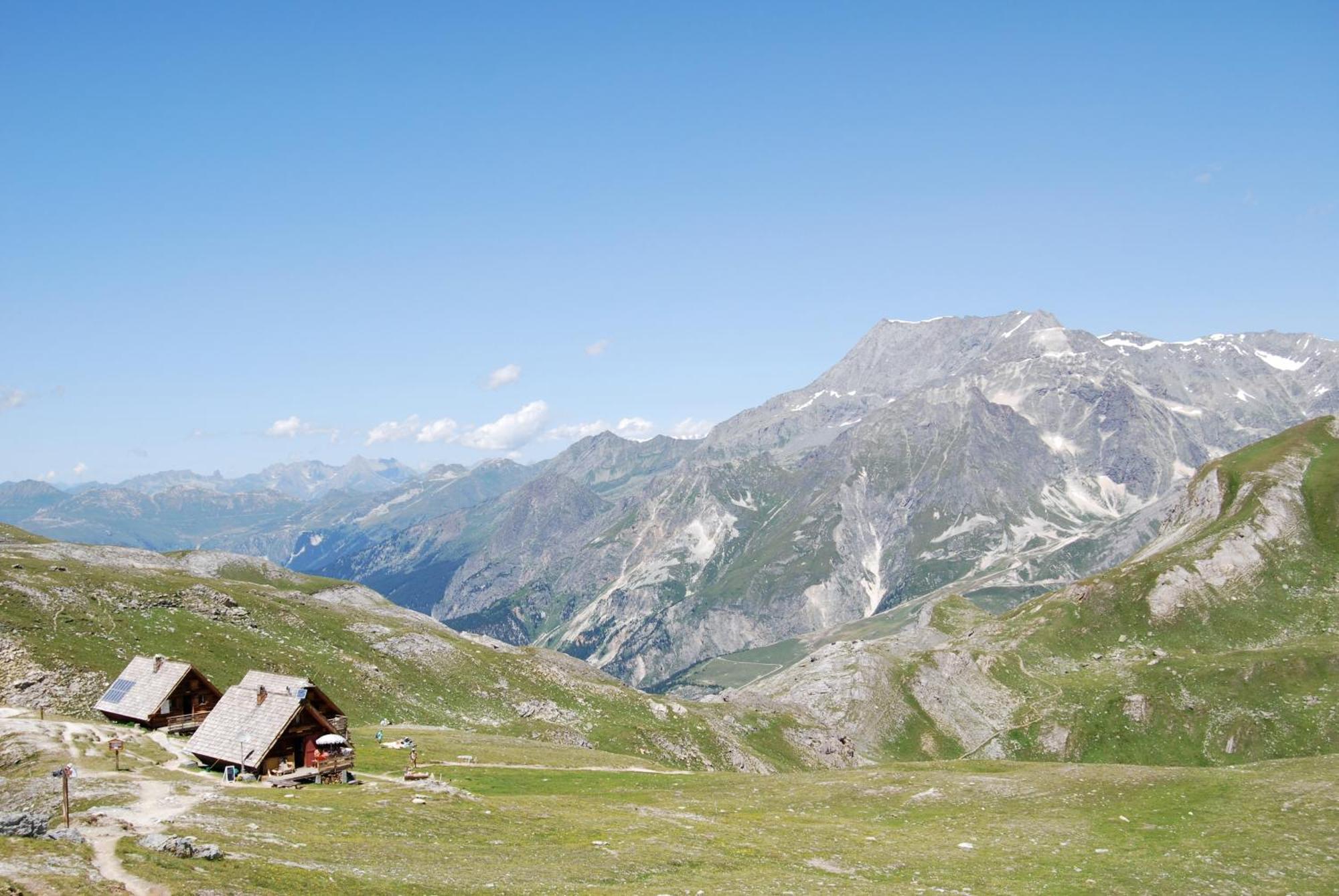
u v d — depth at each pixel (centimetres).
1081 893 5738
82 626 11812
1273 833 7238
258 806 5294
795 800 9006
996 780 9694
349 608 18775
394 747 10062
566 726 15238
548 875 4659
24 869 3120
